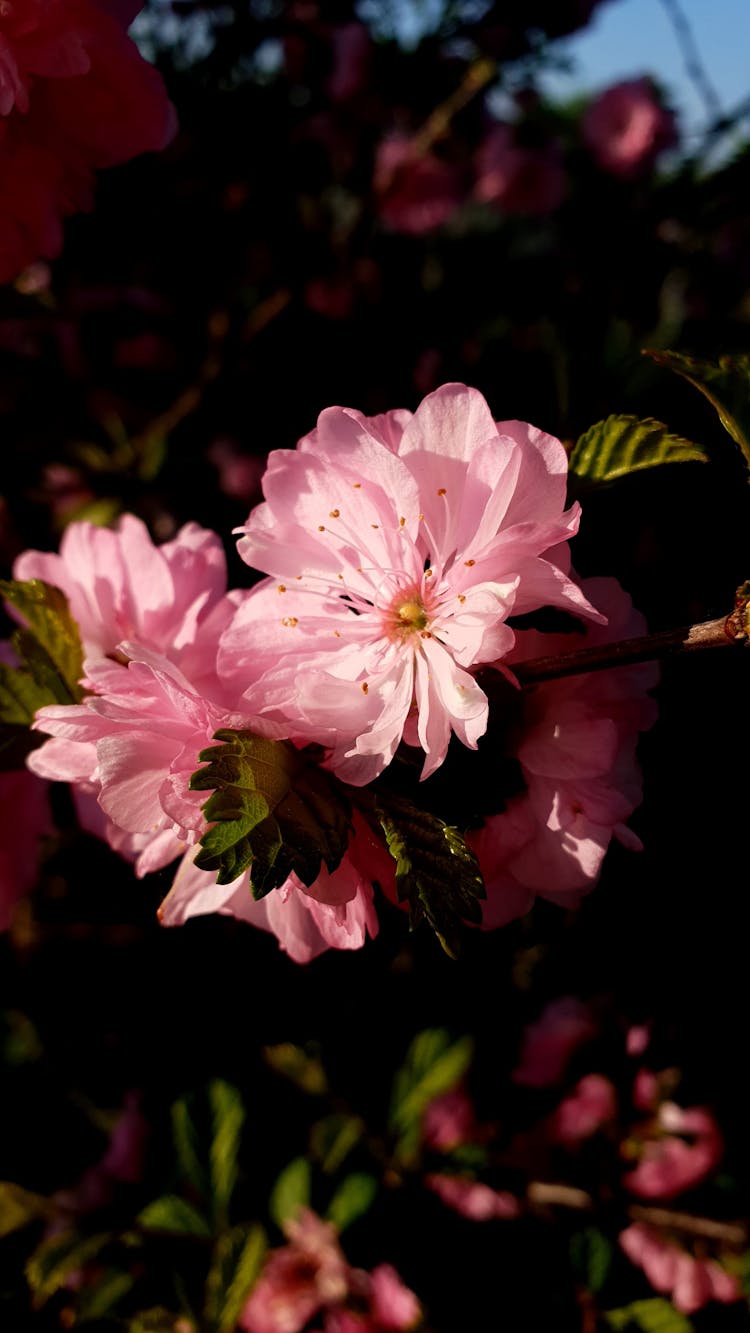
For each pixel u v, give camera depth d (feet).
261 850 0.85
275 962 1.03
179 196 1.80
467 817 0.89
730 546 1.07
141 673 0.88
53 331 1.68
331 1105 1.25
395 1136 1.22
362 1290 1.19
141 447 1.71
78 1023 1.24
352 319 1.91
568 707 0.91
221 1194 1.17
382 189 2.26
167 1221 1.17
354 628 0.90
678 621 1.05
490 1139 1.26
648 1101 1.21
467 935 1.04
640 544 1.06
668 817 1.08
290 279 1.94
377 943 1.00
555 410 1.20
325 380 1.76
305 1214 1.21
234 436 1.68
